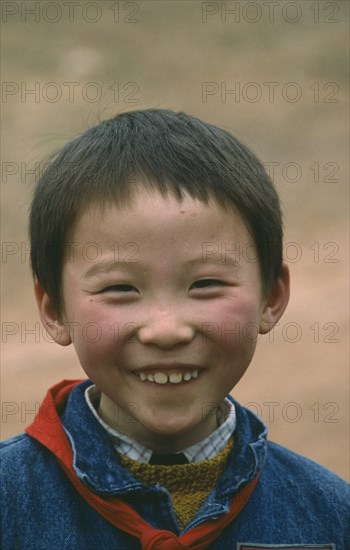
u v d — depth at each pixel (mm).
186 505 1859
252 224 1841
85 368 1808
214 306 1745
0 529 1824
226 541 1873
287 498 1969
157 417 1761
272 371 6664
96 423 1888
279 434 5770
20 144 10492
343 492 2027
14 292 8336
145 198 1732
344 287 8078
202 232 1736
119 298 1736
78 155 1870
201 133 1943
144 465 1854
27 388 6484
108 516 1809
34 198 1965
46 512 1833
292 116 11898
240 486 1873
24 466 1886
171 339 1698
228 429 1939
